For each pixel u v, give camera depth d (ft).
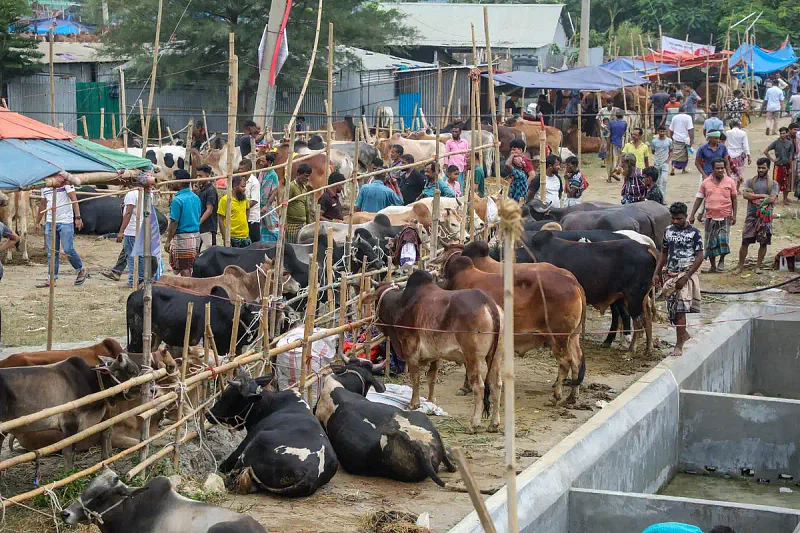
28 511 21.26
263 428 23.47
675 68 108.68
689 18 156.25
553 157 50.57
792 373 43.96
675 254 35.94
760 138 90.94
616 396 32.24
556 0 169.68
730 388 41.27
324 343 30.60
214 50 93.40
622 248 35.27
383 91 102.37
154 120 96.43
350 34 95.50
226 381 26.13
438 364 32.37
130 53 92.43
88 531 20.03
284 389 26.81
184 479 22.85
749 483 33.81
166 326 28.84
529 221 41.65
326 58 92.89
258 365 27.63
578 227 42.04
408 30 102.73
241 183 43.06
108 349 24.08
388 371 32.94
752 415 33.76
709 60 108.06
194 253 40.37
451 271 31.60
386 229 39.70
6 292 43.86
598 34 156.25
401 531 20.58
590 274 35.45
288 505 22.25
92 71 100.07
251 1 89.66
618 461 29.04
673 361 35.83
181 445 23.65
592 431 28.25
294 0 90.22
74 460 24.18
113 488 18.38
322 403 25.45
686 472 34.83
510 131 74.69
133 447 22.35
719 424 34.22
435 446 23.91
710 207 49.42
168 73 90.94
